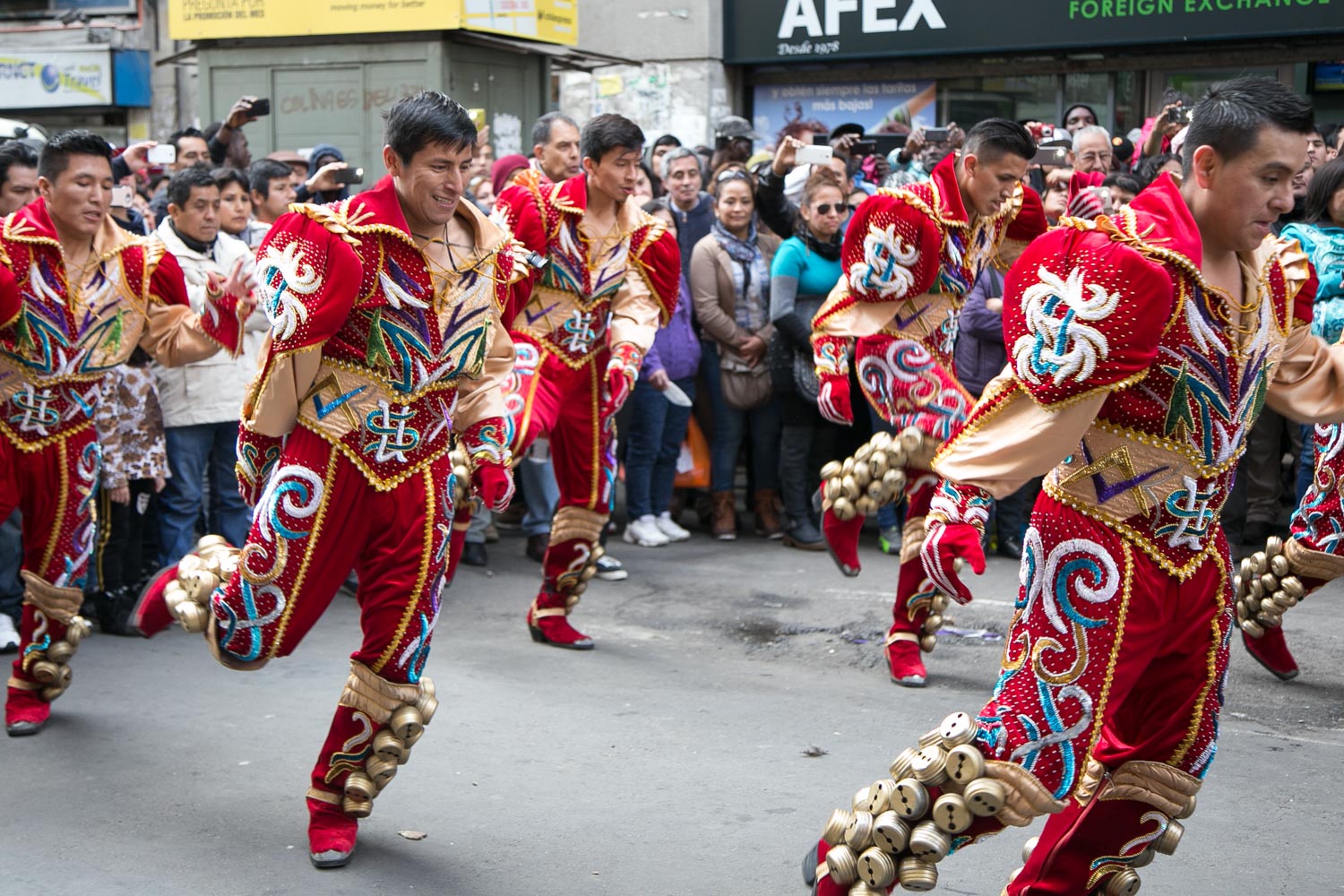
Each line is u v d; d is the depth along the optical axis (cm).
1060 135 752
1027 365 261
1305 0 1039
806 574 685
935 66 1209
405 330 338
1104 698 270
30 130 753
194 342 448
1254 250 272
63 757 425
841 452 778
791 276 718
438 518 352
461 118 330
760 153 920
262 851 361
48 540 439
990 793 265
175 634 571
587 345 525
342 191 701
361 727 351
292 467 341
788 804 392
